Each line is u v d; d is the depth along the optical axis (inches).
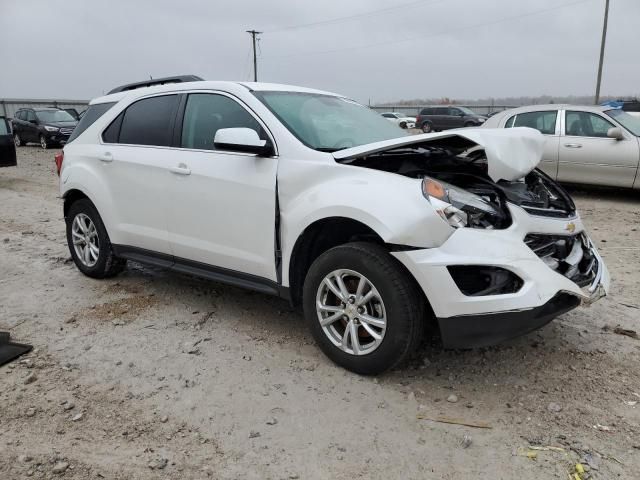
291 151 138.9
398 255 117.2
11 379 129.3
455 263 113.4
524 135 134.4
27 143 941.2
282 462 101.0
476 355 141.6
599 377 130.9
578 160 370.6
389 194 120.1
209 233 155.9
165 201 165.5
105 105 197.3
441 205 116.6
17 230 286.8
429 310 137.8
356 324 128.3
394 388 126.0
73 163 197.2
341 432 109.9
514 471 98.3
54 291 189.0
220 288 191.9
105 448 104.7
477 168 144.4
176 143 166.2
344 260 125.8
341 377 130.5
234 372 133.3
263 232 142.7
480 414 116.1
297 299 144.5
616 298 183.9
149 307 174.2
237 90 155.0
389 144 130.5
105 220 186.7
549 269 118.3
